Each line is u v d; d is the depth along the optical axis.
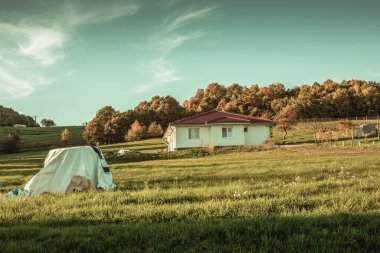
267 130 51.91
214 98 128.12
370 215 6.70
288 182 12.48
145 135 93.31
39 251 5.18
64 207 8.55
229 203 7.82
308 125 69.38
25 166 33.47
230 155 36.03
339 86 119.38
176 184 13.05
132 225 6.35
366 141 43.16
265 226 5.94
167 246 5.26
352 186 10.33
